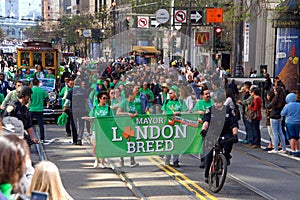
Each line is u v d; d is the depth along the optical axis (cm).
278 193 2998
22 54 9938
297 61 7406
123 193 2992
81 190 3047
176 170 3597
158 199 2827
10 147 1136
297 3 7194
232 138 2980
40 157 4062
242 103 4747
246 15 6906
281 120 4559
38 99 4691
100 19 19688
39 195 1210
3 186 1130
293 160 4078
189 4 10050
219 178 2973
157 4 11519
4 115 2911
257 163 3928
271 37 10856
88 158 4047
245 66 11206
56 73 10050
